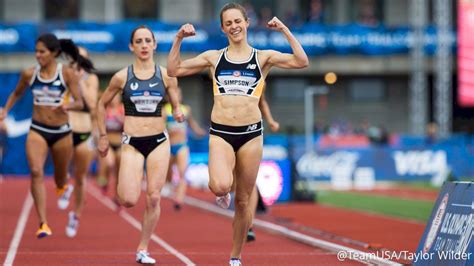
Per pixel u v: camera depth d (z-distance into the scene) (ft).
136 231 99.04
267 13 260.83
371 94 265.54
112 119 124.88
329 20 264.52
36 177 80.12
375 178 209.77
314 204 144.15
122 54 238.89
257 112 60.23
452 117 258.98
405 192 181.27
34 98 80.38
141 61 70.08
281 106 262.26
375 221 111.04
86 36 237.45
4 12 255.29
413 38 238.68
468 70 219.00
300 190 145.89
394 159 210.59
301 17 262.67
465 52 218.59
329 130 238.48
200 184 198.70
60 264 69.56
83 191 90.07
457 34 236.84
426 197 164.14
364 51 245.04
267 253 77.92
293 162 146.51
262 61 60.29
